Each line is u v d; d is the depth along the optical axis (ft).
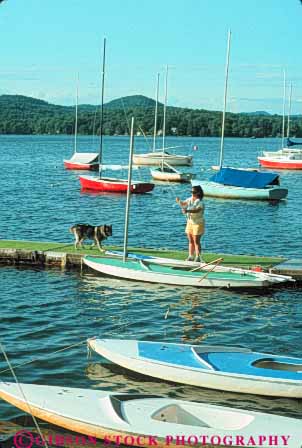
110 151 416.26
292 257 94.58
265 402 44.52
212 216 134.62
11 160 304.09
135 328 59.88
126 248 77.66
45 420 40.14
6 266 81.05
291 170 259.80
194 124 538.06
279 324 61.62
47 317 62.28
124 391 45.70
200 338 57.57
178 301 68.08
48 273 78.18
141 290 71.67
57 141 579.07
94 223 124.47
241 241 107.34
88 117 473.26
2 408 42.04
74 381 47.11
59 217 130.82
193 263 74.95
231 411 39.34
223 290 72.02
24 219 127.44
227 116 554.46
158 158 270.46
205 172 252.21
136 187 169.48
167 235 112.47
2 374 48.08
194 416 39.40
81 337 56.80
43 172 238.27
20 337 56.44
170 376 46.75
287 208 148.87
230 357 47.80
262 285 71.72
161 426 37.93
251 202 158.30
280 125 560.20
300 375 45.42
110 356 48.85
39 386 42.78
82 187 175.22
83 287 72.49
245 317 63.57
